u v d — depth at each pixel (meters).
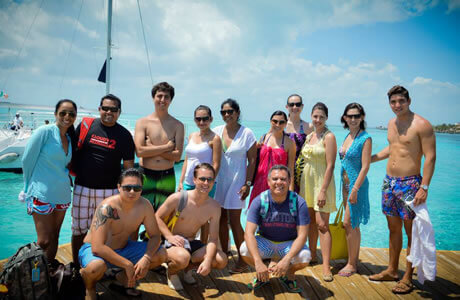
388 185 3.54
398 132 3.45
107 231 2.92
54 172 3.24
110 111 3.36
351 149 3.75
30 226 6.87
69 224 7.20
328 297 3.34
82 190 3.40
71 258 4.05
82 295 3.07
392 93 3.41
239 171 4.03
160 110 3.88
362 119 3.79
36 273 2.64
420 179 3.35
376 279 3.70
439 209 9.40
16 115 15.97
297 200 3.34
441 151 31.41
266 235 3.49
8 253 5.52
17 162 13.19
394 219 3.56
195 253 3.37
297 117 4.75
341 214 4.15
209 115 4.01
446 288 3.54
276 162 3.91
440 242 6.89
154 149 3.76
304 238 3.25
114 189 3.49
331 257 4.18
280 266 3.13
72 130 3.45
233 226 4.04
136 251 3.18
